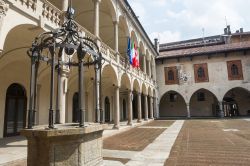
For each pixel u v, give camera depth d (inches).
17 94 564.7
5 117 523.2
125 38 1029.2
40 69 545.3
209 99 1504.7
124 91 1288.1
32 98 213.3
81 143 195.8
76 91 844.0
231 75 1376.7
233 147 398.0
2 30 276.5
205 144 433.4
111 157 324.5
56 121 278.1
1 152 342.0
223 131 655.1
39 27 347.9
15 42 433.4
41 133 174.4
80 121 205.6
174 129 739.4
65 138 183.0
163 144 440.1
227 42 1552.7
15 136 534.0
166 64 1518.2
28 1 327.6
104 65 610.2
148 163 288.2
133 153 353.7
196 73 1444.4
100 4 737.0
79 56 215.8
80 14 774.5
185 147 402.9
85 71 669.9
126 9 802.2
